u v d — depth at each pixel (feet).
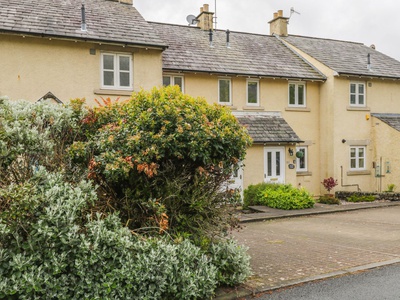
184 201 19.47
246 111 59.77
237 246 20.61
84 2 53.11
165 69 52.95
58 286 15.28
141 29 50.67
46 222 15.29
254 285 20.20
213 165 20.13
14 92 43.09
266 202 51.47
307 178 64.75
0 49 42.60
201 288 17.48
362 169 66.80
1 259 14.80
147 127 19.19
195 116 19.45
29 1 48.52
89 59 46.52
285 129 58.75
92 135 20.79
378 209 52.06
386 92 69.36
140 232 18.94
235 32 71.36
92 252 15.67
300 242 31.60
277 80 62.49
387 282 20.99
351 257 26.32
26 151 17.95
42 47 44.39
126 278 16.20
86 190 17.22
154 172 18.06
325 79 64.49
